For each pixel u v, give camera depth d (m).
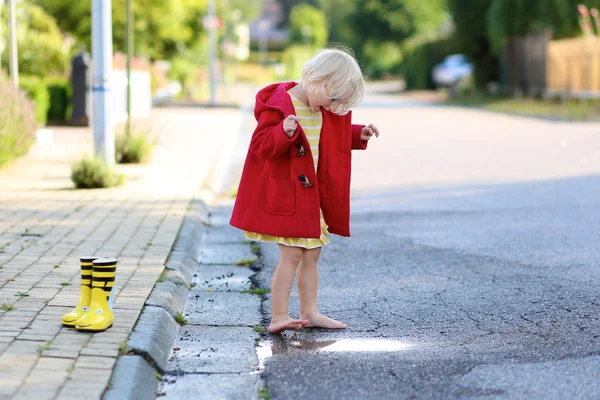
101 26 12.80
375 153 19.91
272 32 156.75
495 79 56.69
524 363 5.28
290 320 5.89
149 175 14.17
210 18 41.06
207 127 26.11
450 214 11.20
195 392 4.82
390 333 5.99
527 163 17.14
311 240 5.92
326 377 5.07
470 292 7.15
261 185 5.78
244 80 105.50
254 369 5.22
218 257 8.70
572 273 7.77
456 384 4.93
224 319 6.37
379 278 7.73
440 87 70.31
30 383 4.51
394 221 10.75
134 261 7.64
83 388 4.48
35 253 7.85
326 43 152.62
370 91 78.62
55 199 11.23
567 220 10.52
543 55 46.38
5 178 13.18
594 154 18.56
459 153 19.62
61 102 24.77
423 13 99.00
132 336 5.34
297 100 5.72
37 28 29.97
